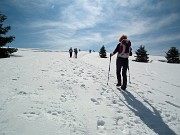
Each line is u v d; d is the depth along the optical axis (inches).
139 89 268.2
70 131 117.7
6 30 1080.8
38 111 140.6
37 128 115.3
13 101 157.2
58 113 142.6
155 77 476.1
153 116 165.8
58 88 218.2
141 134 129.4
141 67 798.5
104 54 2311.8
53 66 436.1
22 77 270.4
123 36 254.7
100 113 156.2
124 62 249.0
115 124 139.5
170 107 199.0
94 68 504.7
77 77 304.3
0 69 352.5
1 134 103.3
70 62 621.0
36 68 379.9
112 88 253.1
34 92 192.2
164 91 284.5
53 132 113.3
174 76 535.2
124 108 177.5
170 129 143.4
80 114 147.7
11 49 1115.9
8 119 122.0
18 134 106.1
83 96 198.4
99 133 122.7
